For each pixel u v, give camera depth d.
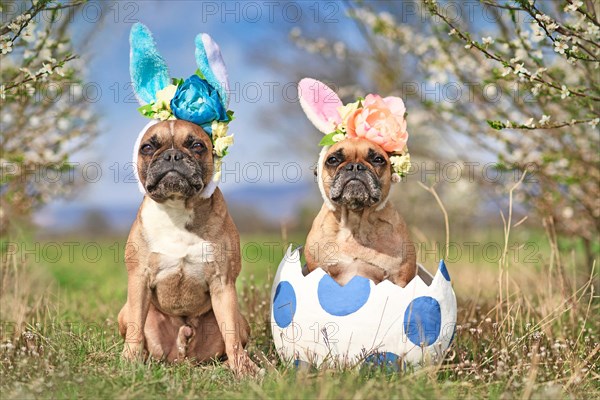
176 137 4.57
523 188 7.25
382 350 4.23
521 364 4.38
